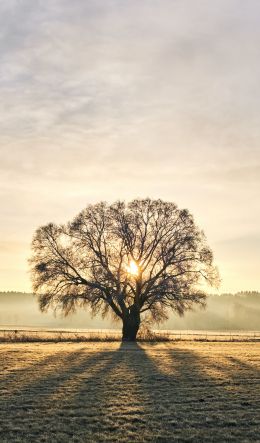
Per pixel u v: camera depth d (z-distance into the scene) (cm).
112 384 2509
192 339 5972
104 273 5484
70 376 2714
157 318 5753
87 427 1767
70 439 1634
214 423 1839
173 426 1800
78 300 5694
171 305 5594
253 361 3475
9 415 1897
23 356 3541
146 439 1658
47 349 4131
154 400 2170
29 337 5572
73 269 5669
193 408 2042
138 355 3781
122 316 5644
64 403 2083
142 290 5738
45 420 1839
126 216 5675
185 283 5459
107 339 5647
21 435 1669
